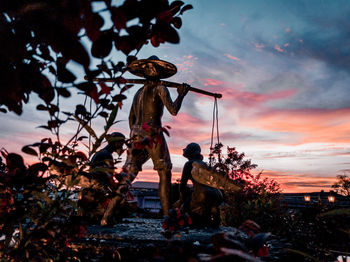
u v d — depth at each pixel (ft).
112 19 2.50
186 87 12.89
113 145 5.53
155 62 13.20
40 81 2.60
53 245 4.70
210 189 12.73
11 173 3.99
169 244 4.20
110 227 10.59
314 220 12.05
